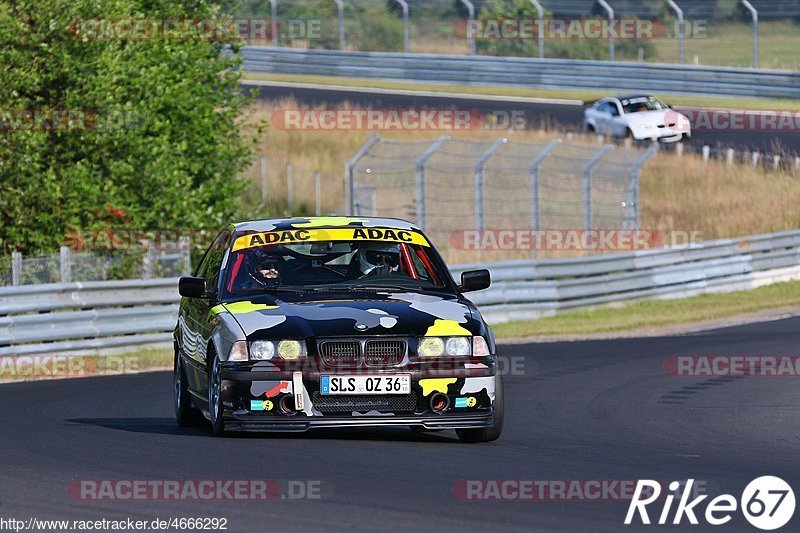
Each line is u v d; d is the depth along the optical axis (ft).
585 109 495.00
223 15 326.44
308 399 101.14
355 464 93.91
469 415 103.35
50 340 203.10
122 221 253.24
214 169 298.56
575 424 127.85
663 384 166.40
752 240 344.28
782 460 102.47
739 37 652.89
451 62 578.66
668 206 422.00
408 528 71.36
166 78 286.46
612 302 301.43
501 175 433.07
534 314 281.13
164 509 76.84
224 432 106.63
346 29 636.89
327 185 426.10
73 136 256.52
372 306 105.81
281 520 73.51
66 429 119.14
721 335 237.45
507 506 78.38
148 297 222.89
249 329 102.99
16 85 247.50
